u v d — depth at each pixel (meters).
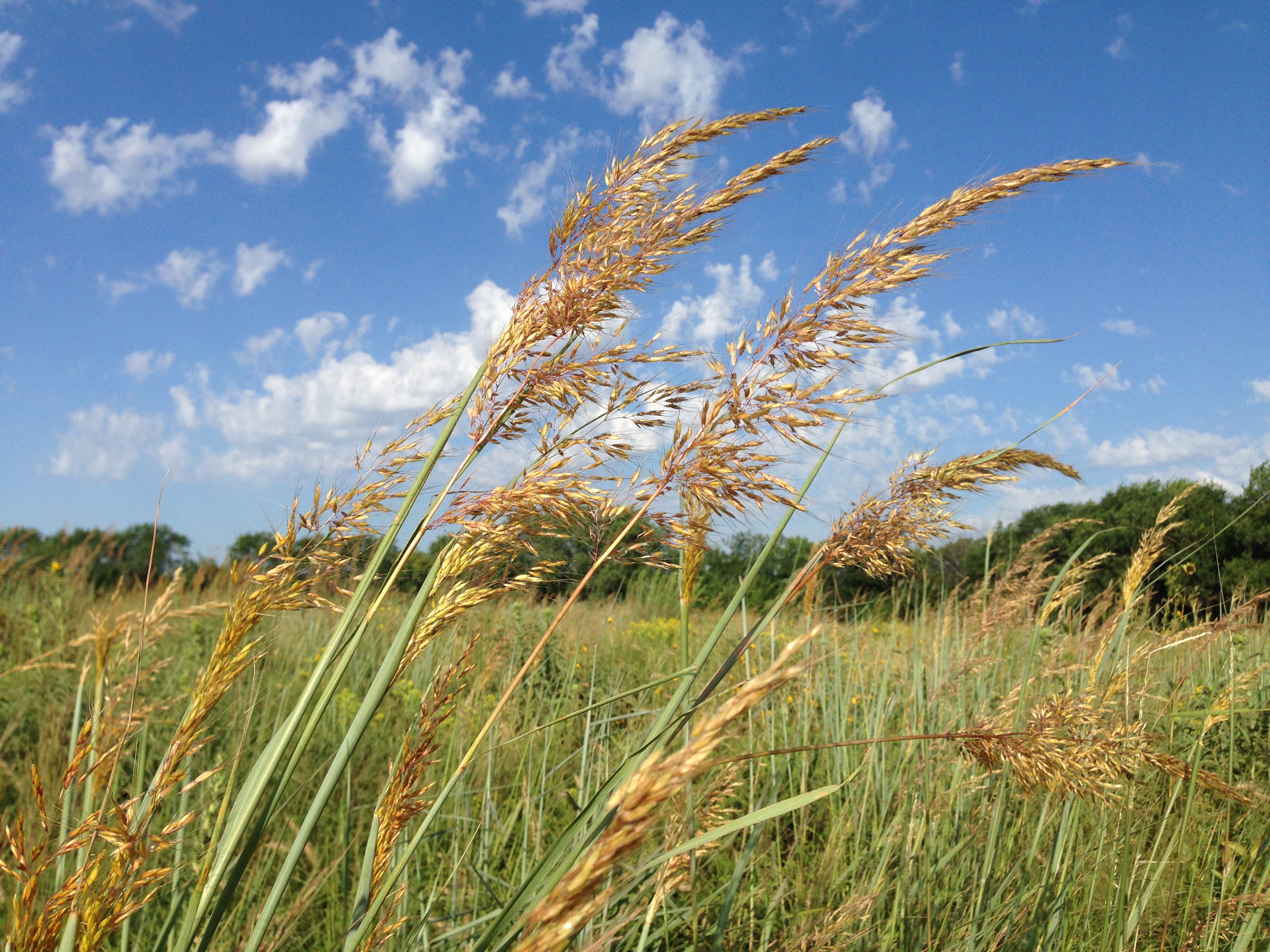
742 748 3.34
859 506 1.39
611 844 0.56
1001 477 1.38
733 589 3.30
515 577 1.31
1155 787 2.55
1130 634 2.74
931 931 2.11
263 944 1.81
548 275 1.38
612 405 1.31
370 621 1.21
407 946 1.68
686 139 1.39
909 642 4.37
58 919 0.95
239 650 1.16
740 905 2.38
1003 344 1.32
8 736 2.71
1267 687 3.02
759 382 1.26
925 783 2.42
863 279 1.24
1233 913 2.04
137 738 1.66
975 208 1.25
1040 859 2.37
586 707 1.29
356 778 2.97
